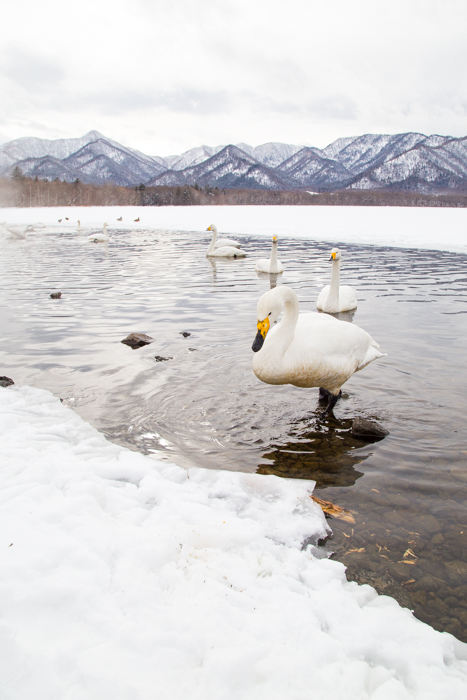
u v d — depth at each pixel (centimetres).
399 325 852
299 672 198
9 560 243
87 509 297
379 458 421
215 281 1359
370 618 239
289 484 374
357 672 202
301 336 498
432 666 213
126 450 409
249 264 1764
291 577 266
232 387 570
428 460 416
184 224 4088
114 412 496
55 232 3431
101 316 925
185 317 912
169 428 468
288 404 531
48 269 1598
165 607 228
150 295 1142
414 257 1877
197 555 274
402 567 291
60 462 359
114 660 195
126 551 264
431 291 1180
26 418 461
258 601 241
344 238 2711
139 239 2850
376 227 3409
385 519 339
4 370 620
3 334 795
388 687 198
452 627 250
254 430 471
